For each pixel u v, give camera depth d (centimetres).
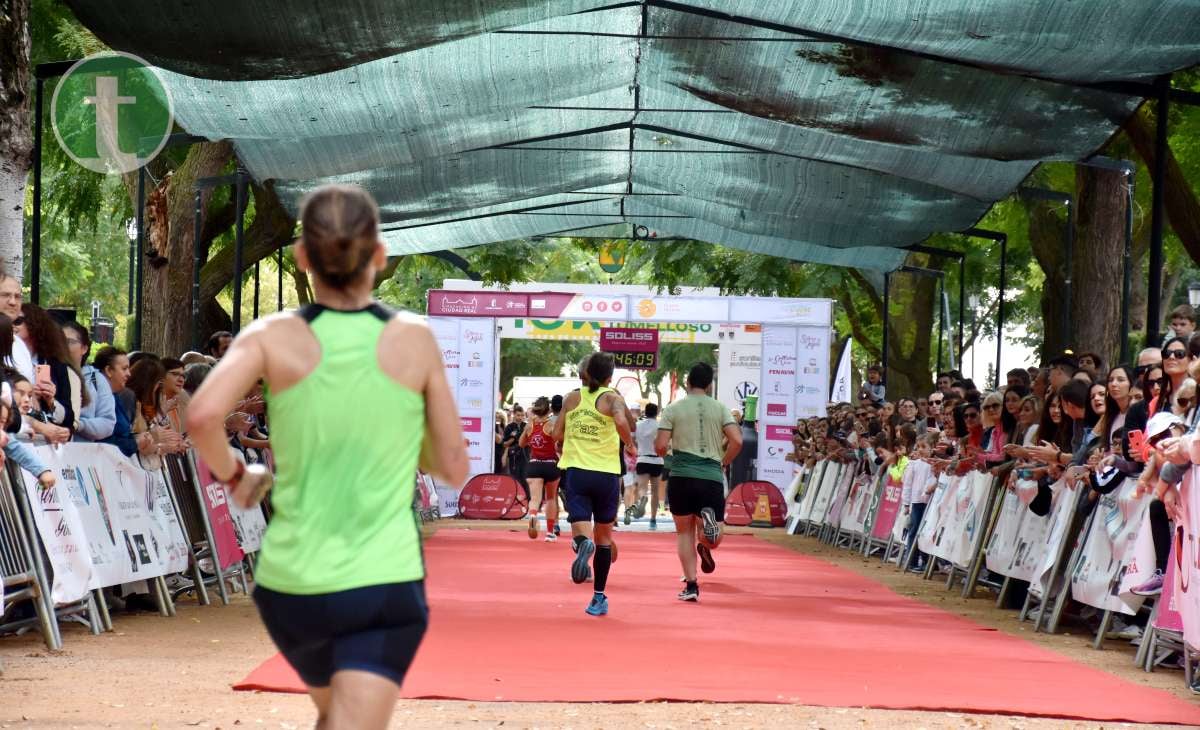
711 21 1355
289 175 1694
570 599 1235
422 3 1118
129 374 1118
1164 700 747
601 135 1902
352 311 353
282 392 346
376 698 336
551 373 6194
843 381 3366
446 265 3238
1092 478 1025
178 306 1955
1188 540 808
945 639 1012
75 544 921
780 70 1444
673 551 1945
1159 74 1239
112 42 1110
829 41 1295
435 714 645
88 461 966
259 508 1420
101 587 962
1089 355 1380
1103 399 1098
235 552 1281
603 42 1455
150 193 1830
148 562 1046
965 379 1762
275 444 349
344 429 344
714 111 1700
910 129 1510
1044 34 1148
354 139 1628
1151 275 1302
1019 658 916
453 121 1614
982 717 679
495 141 1795
